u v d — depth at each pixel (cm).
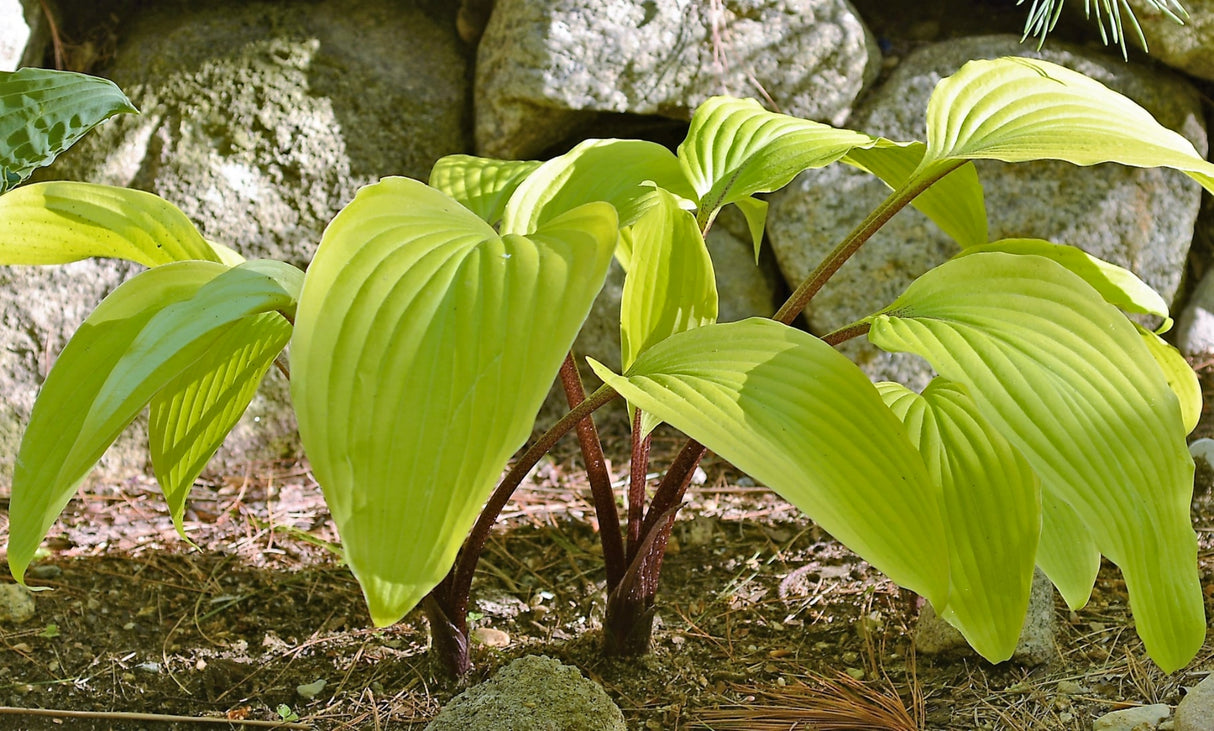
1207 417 191
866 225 140
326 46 200
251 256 198
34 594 158
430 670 147
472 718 134
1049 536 136
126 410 124
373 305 119
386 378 117
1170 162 131
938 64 198
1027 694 142
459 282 119
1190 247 209
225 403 141
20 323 192
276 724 143
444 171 155
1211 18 189
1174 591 124
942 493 133
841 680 145
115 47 201
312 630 155
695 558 164
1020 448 124
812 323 202
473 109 204
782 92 194
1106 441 124
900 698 143
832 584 158
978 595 131
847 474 122
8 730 143
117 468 194
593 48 189
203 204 195
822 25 192
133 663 150
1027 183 195
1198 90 203
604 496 145
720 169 149
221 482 193
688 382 125
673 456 200
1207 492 166
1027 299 129
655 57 190
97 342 131
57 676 148
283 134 196
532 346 117
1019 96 140
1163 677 142
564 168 148
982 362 126
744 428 122
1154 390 126
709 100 155
